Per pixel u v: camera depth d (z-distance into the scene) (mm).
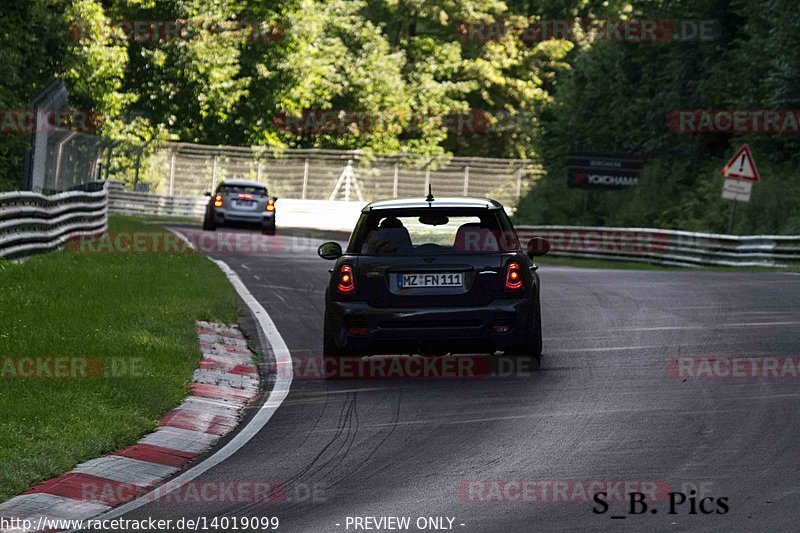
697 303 57906
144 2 194000
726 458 27422
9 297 51188
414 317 38781
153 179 196125
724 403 33906
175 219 168375
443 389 37344
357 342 39219
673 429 30750
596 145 164000
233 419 34281
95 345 41219
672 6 151375
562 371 39875
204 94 198500
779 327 49062
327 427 32438
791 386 36188
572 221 153125
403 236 39688
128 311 49875
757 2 138125
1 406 32000
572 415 32875
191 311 51844
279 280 69375
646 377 38406
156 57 193000
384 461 28297
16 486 26141
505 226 40312
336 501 24812
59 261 67812
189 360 41625
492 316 38812
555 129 172500
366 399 36156
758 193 117562
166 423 33156
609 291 63625
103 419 31953
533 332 39438
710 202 124250
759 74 134625
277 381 39750
